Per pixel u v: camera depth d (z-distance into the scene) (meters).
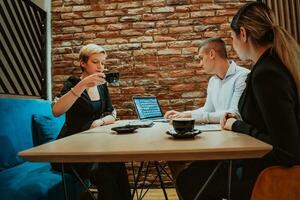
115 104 3.35
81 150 1.01
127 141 1.20
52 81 3.42
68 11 3.45
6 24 2.93
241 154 0.94
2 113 2.01
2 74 2.79
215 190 1.31
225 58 2.24
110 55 3.39
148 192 3.02
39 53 3.35
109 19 3.41
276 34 1.20
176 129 1.23
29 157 1.00
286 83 1.07
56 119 2.58
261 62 1.20
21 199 1.45
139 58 3.37
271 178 1.01
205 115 1.91
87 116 2.10
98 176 1.54
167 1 3.37
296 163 1.02
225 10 3.32
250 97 1.23
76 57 3.41
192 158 0.95
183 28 3.34
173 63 3.34
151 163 3.01
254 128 1.20
